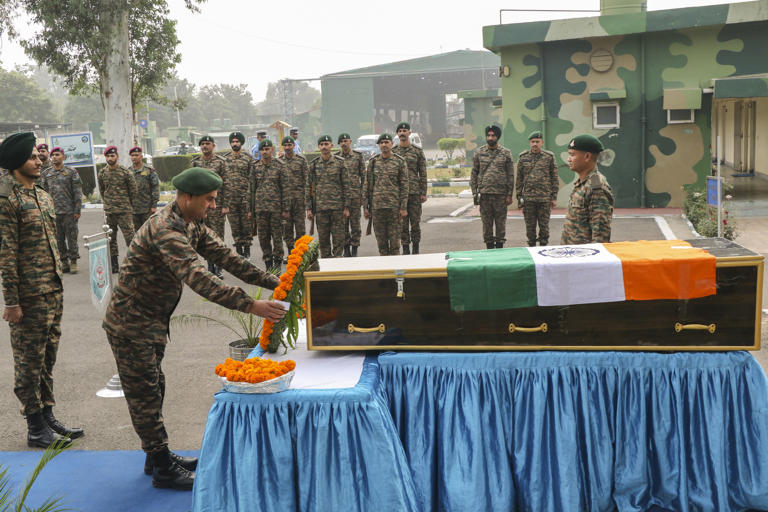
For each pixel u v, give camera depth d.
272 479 3.00
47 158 10.60
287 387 3.02
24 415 4.29
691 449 3.18
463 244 11.62
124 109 22.41
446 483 3.20
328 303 3.39
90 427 4.58
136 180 10.41
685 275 3.11
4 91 70.94
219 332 6.90
